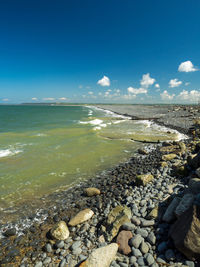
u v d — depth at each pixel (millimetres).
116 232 4871
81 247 4668
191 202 4527
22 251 4816
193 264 3404
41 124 33219
